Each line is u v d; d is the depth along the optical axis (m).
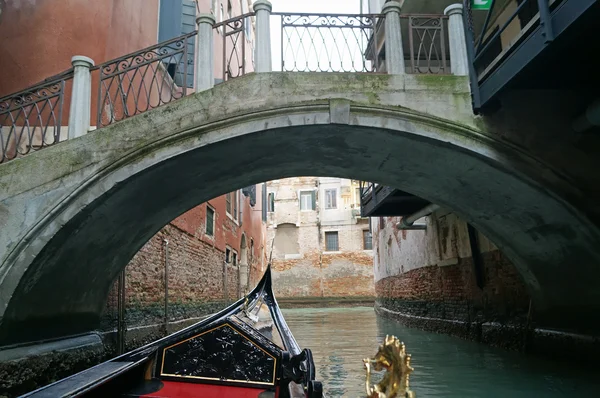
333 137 5.17
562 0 3.65
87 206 4.64
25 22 6.51
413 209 10.05
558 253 5.57
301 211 27.03
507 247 6.20
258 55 5.07
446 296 9.37
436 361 6.32
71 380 2.77
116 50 6.75
